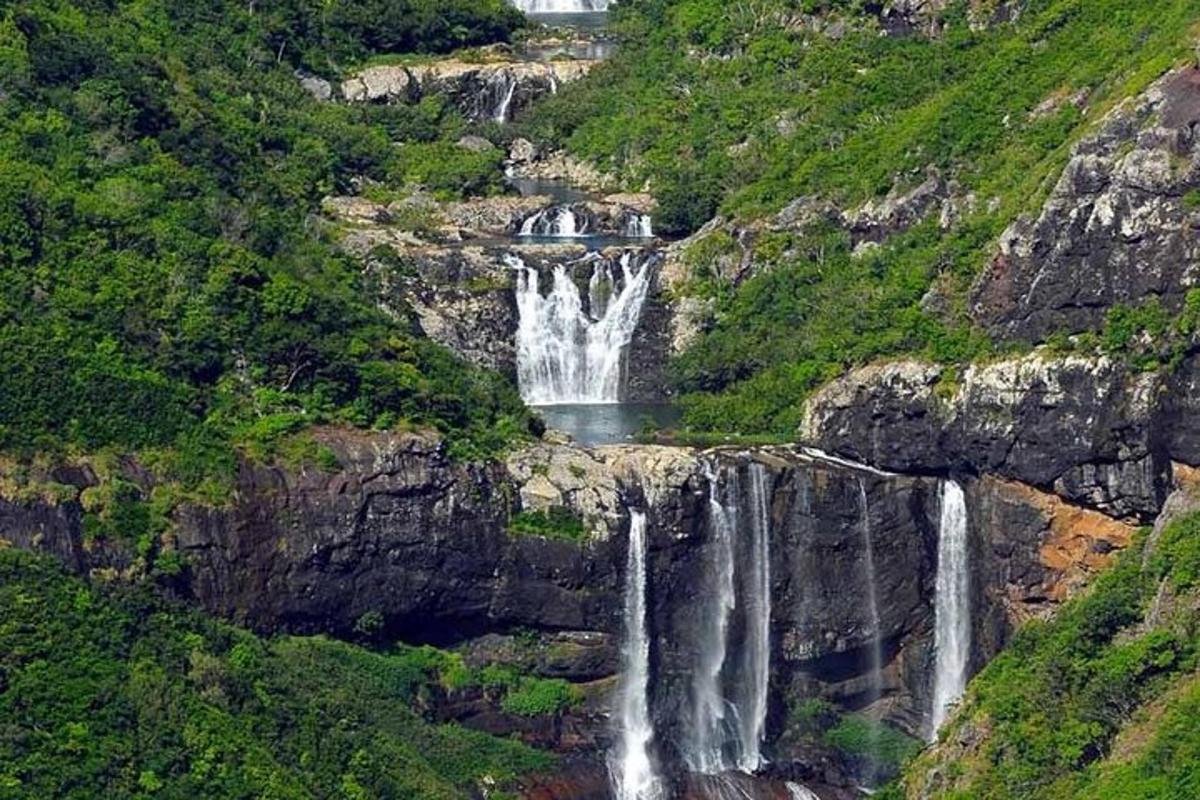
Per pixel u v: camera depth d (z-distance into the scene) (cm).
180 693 11225
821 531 13150
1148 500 12700
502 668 12781
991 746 11469
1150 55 13925
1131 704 11212
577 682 12875
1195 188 12675
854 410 13475
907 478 13350
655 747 12888
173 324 12706
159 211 13362
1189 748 10650
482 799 12138
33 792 10569
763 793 12850
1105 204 12912
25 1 15050
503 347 15088
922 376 13325
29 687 10925
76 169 13425
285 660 12056
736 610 13100
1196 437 12544
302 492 12319
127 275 12800
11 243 12688
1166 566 11794
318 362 12825
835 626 13212
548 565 12756
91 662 11175
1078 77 14850
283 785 11062
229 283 12950
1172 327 12631
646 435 13975
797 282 14988
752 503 13088
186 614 11844
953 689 13288
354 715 11912
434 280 15025
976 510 13262
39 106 13775
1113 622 11694
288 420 12519
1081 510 12912
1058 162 13650
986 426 13050
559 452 13025
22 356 12162
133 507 11981
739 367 14650
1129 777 10706
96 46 14712
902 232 14900
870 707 13312
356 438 12575
